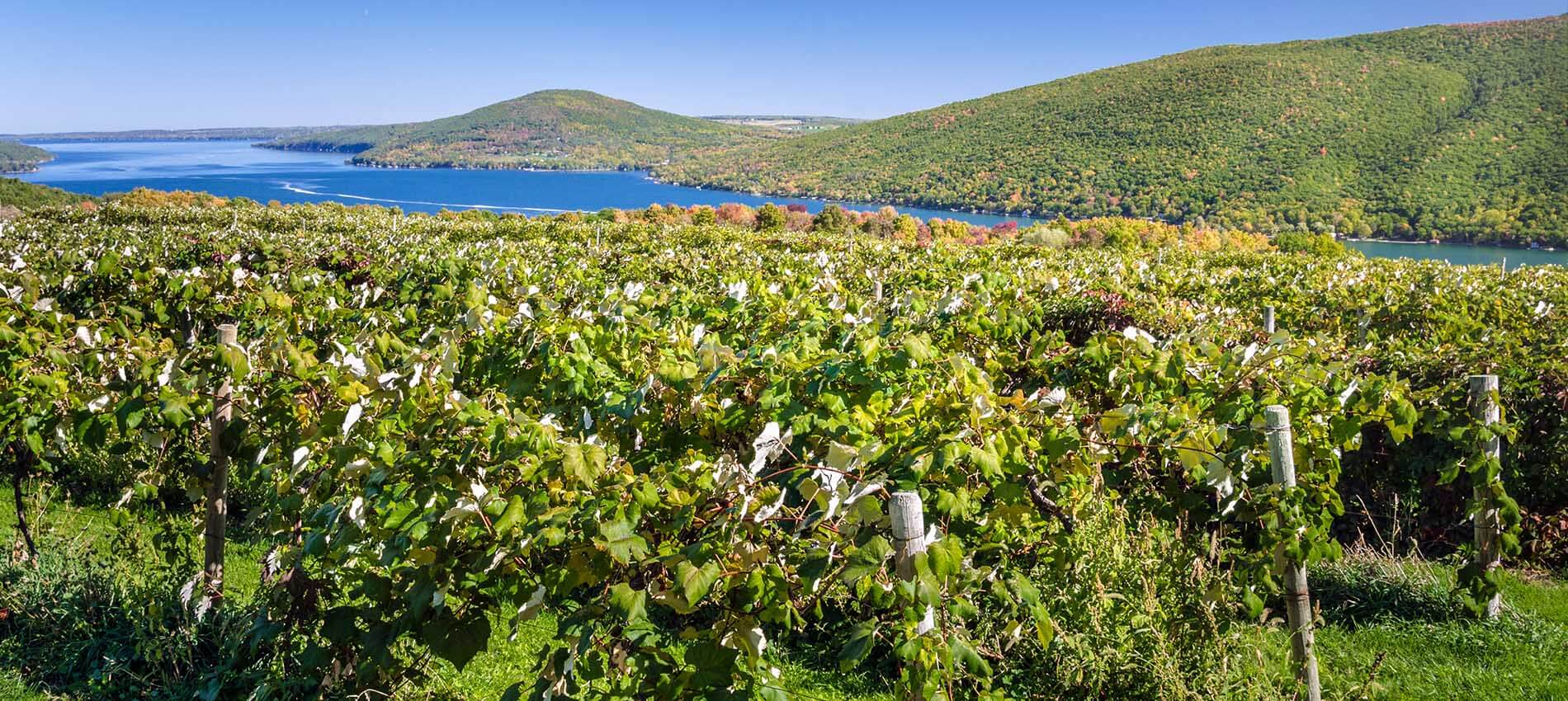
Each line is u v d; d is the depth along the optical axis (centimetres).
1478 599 360
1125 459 299
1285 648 314
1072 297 770
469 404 253
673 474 220
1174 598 290
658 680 206
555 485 228
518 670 327
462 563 219
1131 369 345
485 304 413
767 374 290
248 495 458
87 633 326
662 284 930
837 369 277
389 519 230
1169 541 301
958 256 1536
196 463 340
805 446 271
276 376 322
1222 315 732
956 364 269
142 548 361
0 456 400
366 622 261
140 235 1589
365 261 929
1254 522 335
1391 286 843
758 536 210
